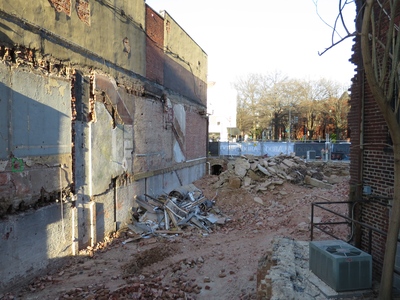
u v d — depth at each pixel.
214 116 57.19
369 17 3.88
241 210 14.56
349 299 4.58
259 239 10.38
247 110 55.75
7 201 6.75
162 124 15.59
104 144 10.44
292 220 12.05
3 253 6.59
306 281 5.04
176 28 17.75
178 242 10.47
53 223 8.06
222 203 15.58
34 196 7.52
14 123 6.98
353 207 7.16
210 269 8.20
